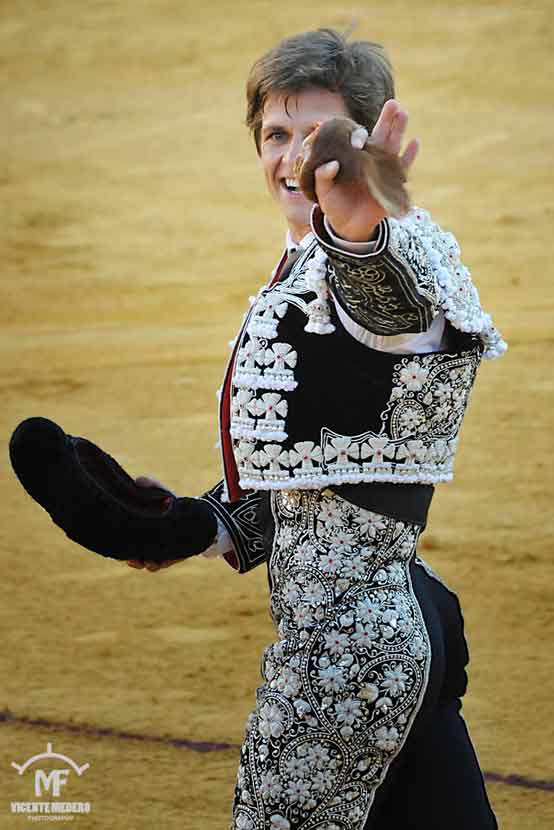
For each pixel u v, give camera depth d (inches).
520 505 671.1
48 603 612.4
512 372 819.4
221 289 1002.1
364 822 278.4
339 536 280.7
